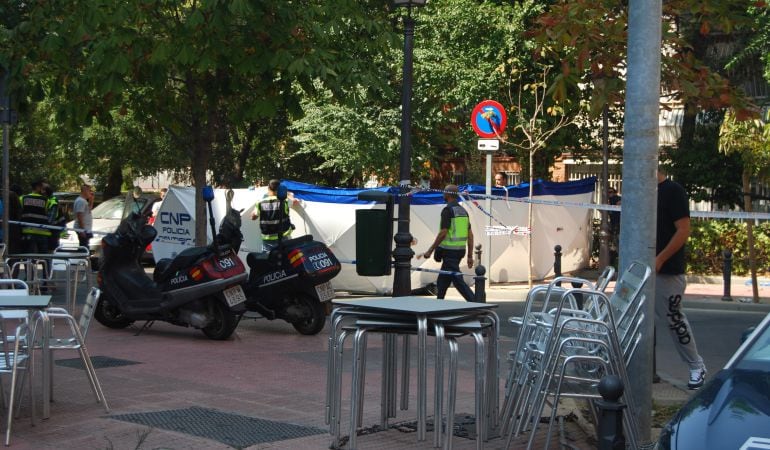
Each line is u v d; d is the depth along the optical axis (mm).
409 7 11648
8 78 13633
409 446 6703
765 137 16641
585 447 6609
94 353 10703
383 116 24328
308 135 25453
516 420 6715
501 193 19344
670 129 25703
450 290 18609
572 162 26688
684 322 8859
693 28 21188
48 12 13125
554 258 20062
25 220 18109
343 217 17094
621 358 6125
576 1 9969
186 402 8109
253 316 13984
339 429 6551
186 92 14773
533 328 6992
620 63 10406
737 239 21453
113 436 6820
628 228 6602
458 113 24344
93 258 22734
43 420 7293
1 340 7613
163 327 12906
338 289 17328
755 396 4242
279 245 12320
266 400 8258
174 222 19141
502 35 21719
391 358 7312
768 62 20422
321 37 12695
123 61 12719
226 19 12297
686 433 4047
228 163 31531
